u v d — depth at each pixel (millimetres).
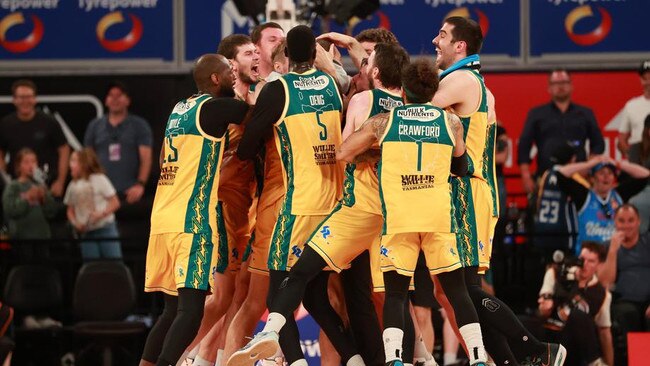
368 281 10914
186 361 11953
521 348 10734
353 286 10914
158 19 19281
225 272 11375
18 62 19266
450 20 11000
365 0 13867
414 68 10242
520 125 18891
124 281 16312
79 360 15812
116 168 18000
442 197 10164
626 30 19000
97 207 17031
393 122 10227
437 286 10938
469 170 10781
